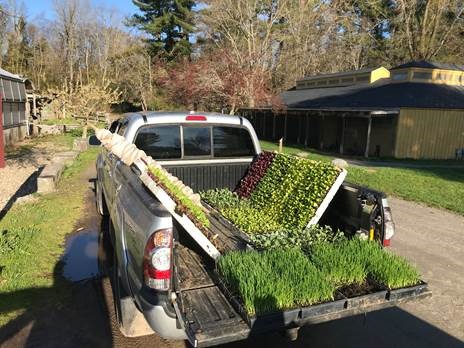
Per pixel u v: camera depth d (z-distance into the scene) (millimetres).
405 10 39531
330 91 29422
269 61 37656
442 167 16781
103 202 7082
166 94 39625
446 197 10156
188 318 2725
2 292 4375
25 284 4570
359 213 3998
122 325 3650
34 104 25719
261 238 4090
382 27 45219
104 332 3752
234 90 26656
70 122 30766
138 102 44438
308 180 4641
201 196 5438
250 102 27422
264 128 31578
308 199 4477
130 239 3143
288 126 28391
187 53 44094
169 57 44969
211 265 3580
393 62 42781
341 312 2961
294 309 2805
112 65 51406
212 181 5590
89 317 3986
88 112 23062
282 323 2768
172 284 2771
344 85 30562
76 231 6438
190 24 44781
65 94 26922
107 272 4949
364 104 21828
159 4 45844
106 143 3906
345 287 3223
